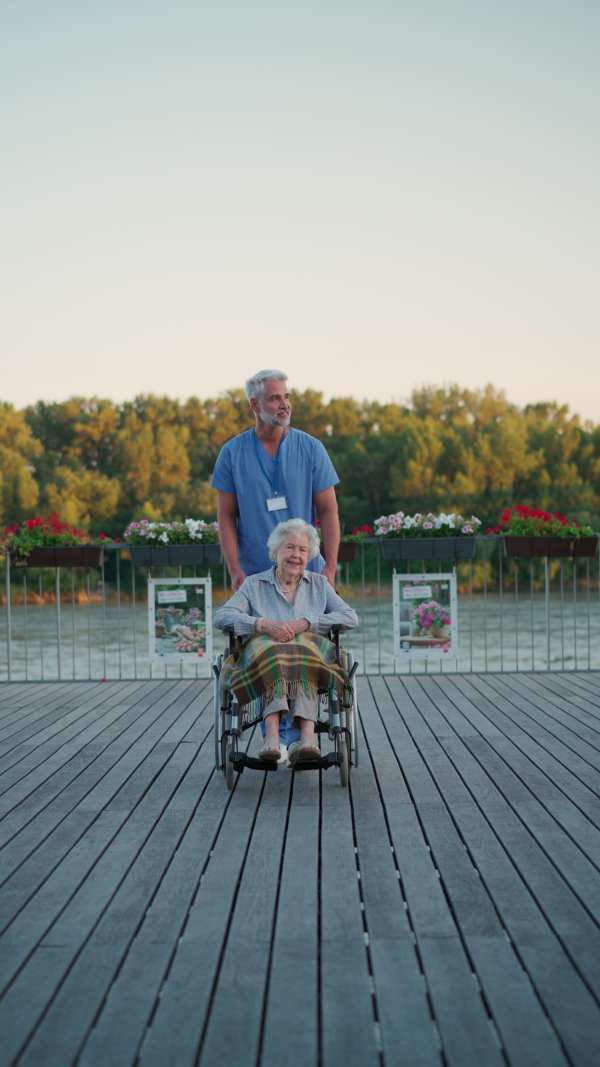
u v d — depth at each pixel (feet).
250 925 7.18
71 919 7.30
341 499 112.27
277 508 12.60
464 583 78.13
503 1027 5.53
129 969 6.40
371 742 14.32
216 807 10.68
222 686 11.44
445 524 21.21
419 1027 5.57
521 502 109.40
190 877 8.27
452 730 15.19
